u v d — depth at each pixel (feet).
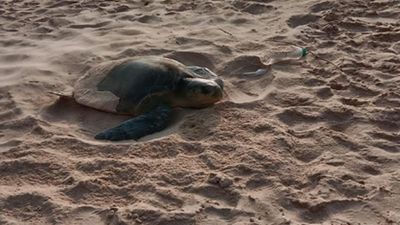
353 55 12.38
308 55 12.38
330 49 12.70
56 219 7.47
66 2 17.46
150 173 8.39
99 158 8.80
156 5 16.34
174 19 14.94
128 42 13.24
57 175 8.44
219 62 12.14
